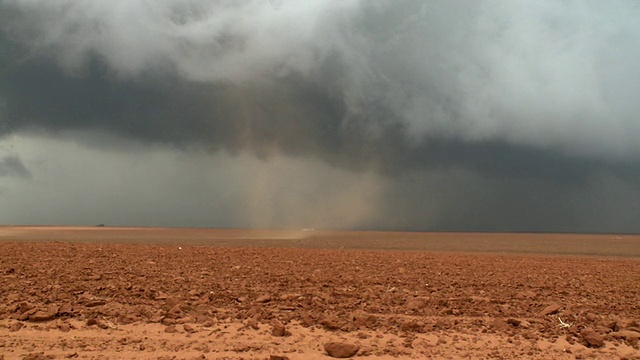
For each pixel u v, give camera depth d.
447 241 85.69
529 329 13.34
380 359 10.60
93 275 20.91
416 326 12.87
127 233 106.88
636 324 13.96
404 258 36.28
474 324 13.70
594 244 80.00
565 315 14.96
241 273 23.59
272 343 11.45
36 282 18.38
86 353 10.37
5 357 10.02
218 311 14.43
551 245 74.31
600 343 11.89
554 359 10.97
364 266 29.02
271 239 77.56
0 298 15.20
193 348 10.92
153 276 21.58
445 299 17.08
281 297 16.58
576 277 25.61
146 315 13.69
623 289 21.16
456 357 10.87
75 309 13.95
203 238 78.62
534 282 22.92
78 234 96.06
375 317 13.48
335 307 15.40
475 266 30.69
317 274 24.00
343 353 10.68
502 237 122.31
